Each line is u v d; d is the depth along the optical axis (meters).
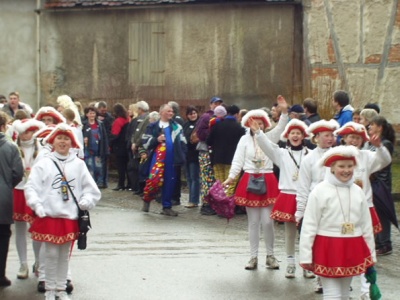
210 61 23.50
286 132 9.44
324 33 21.77
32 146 9.41
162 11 23.73
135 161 16.77
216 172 13.74
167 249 10.98
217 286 8.95
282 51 23.11
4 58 24.92
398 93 21.42
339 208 7.10
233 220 13.62
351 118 11.77
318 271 7.10
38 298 8.38
